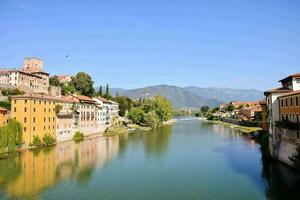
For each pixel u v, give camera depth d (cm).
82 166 6731
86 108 13488
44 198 4569
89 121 13800
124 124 19338
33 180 5559
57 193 4816
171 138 12388
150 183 5378
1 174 5969
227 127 18688
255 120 17375
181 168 6531
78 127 12662
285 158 6194
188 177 5769
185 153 8412
